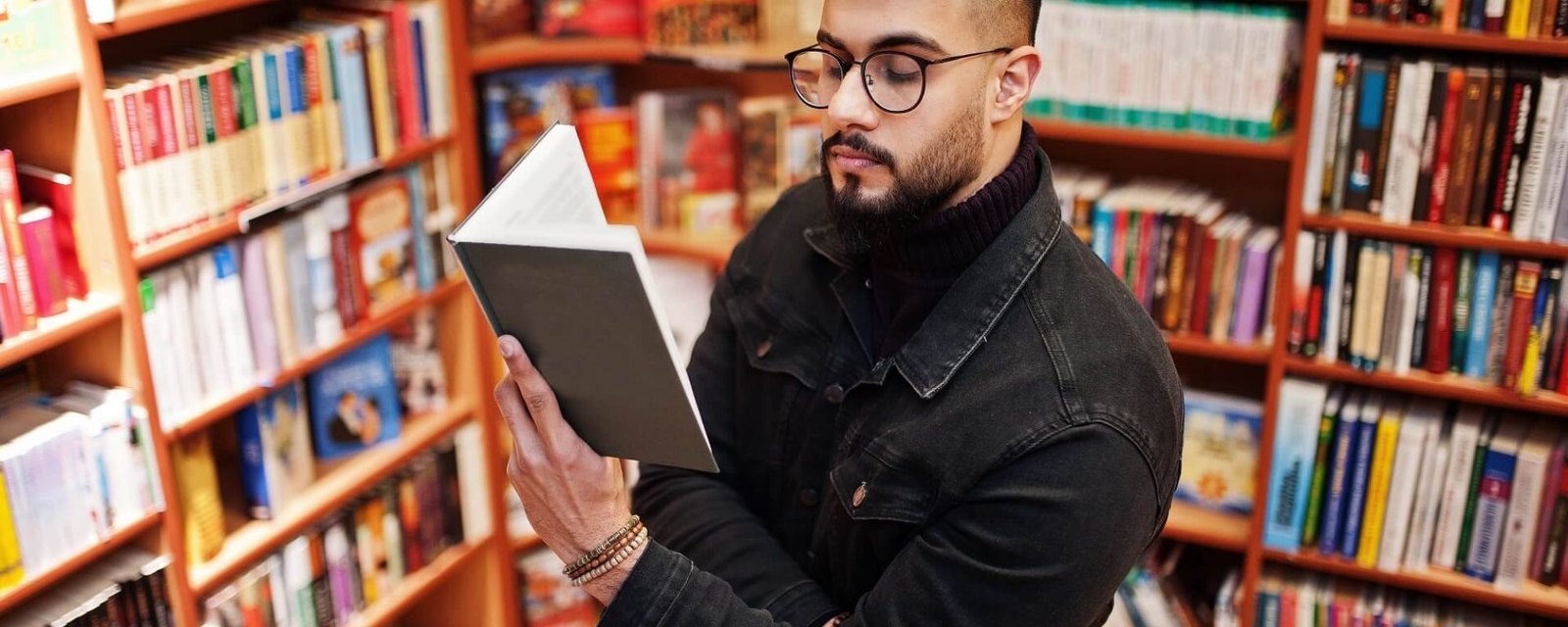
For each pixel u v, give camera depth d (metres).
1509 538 2.23
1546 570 2.23
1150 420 1.14
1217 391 2.67
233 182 2.02
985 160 1.15
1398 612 2.38
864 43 1.08
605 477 1.12
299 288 2.19
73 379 1.96
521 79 2.61
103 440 1.88
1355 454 2.30
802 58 1.22
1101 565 1.11
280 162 2.10
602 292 0.96
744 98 2.80
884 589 1.17
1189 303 2.38
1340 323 2.24
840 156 1.12
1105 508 1.10
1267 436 2.36
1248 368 2.64
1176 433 1.19
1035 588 1.10
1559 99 1.96
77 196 1.82
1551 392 2.12
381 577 2.49
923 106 1.08
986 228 1.16
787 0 2.62
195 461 2.09
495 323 1.03
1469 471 2.23
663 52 2.58
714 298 1.49
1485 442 2.21
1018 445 1.11
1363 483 2.31
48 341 1.76
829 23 1.10
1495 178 2.05
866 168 1.11
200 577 2.10
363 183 2.27
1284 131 2.26
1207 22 2.18
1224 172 2.52
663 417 1.05
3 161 1.70
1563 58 2.08
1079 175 2.53
